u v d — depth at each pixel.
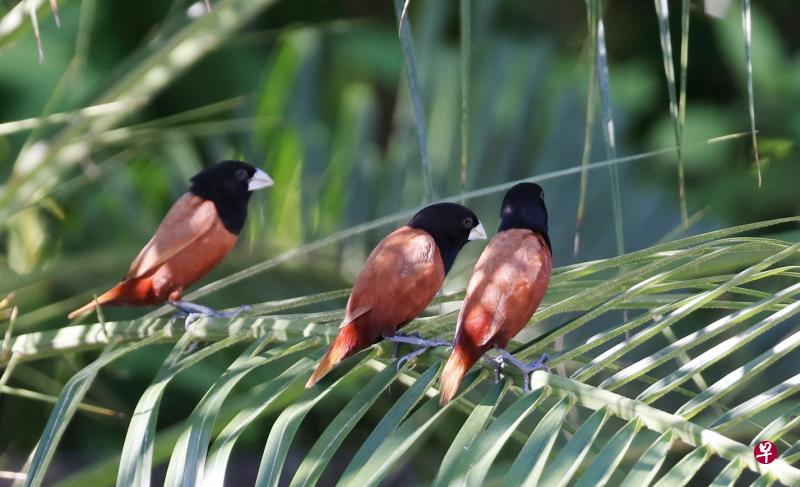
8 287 9.56
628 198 11.82
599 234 11.51
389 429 5.04
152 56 8.67
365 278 6.77
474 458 4.69
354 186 11.57
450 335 7.30
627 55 20.44
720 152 17.16
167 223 8.73
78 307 10.23
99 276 10.14
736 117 17.38
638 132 18.73
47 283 10.62
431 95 12.51
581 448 4.73
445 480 4.66
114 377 13.77
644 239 11.53
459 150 11.98
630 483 4.54
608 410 5.00
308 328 6.39
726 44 17.67
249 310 7.61
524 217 6.79
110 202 11.38
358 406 5.29
